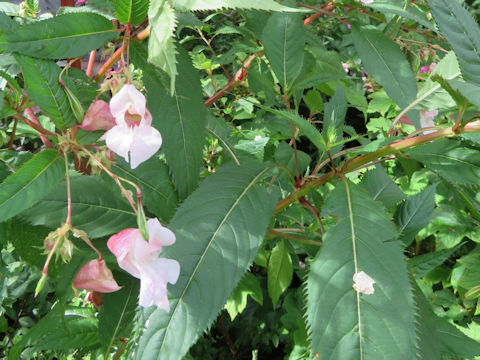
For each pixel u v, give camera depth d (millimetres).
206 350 679
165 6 134
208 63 488
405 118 256
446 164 214
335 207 204
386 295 170
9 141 232
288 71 250
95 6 205
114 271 242
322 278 177
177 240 183
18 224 217
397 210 307
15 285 552
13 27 167
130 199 164
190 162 201
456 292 637
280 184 303
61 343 257
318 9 279
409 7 314
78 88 204
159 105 193
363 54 263
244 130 395
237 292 461
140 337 162
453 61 221
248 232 190
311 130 204
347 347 161
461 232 578
